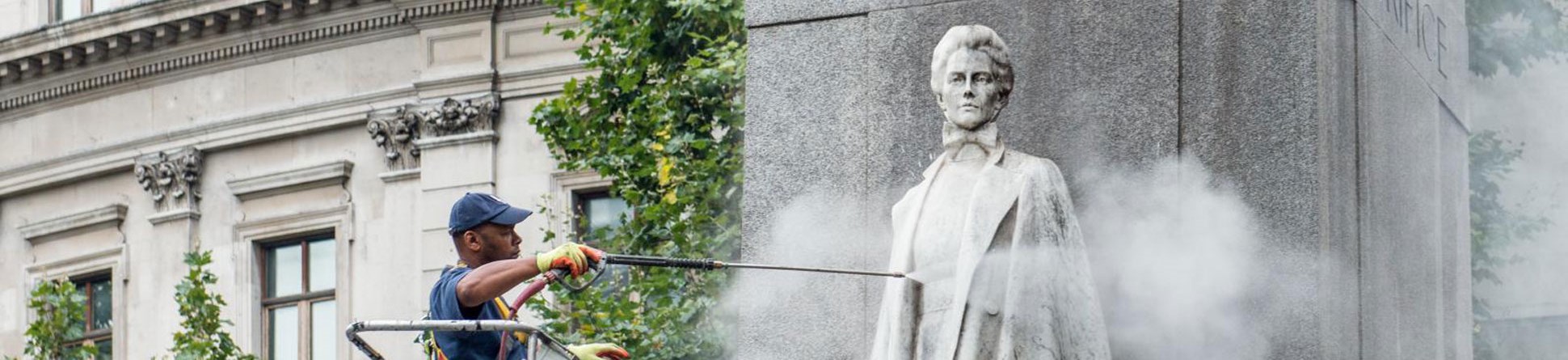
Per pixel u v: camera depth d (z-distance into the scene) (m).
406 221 27.80
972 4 9.38
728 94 18.02
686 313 17.09
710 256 17.19
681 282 17.22
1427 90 10.17
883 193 9.40
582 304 17.50
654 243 18.14
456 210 8.66
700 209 17.53
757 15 9.80
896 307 8.86
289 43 28.73
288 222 28.80
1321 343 8.75
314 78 28.64
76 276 30.72
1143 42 9.13
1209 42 9.05
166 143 29.59
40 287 25.42
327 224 28.50
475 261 8.67
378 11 28.03
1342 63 9.15
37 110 30.97
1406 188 9.77
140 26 29.33
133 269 29.97
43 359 25.06
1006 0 9.33
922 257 8.85
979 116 8.91
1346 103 9.16
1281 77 8.92
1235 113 8.97
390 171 28.00
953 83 8.94
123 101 30.14
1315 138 8.84
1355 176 9.20
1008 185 8.79
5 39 30.56
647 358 17.08
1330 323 8.85
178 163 29.47
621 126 18.95
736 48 17.86
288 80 28.83
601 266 8.31
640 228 18.03
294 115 28.62
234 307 28.98
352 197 28.34
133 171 30.12
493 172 27.28
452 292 8.28
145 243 29.84
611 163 18.45
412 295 27.66
